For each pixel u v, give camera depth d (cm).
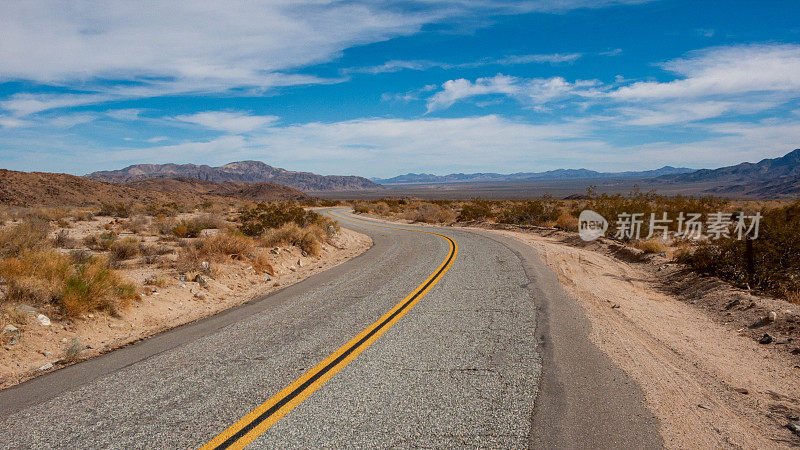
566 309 711
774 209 887
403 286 913
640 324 649
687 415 366
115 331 637
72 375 465
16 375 472
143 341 587
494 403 378
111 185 8050
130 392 413
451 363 473
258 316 692
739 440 329
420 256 1410
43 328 579
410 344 538
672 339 587
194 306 805
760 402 404
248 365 475
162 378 445
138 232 1828
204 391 411
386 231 2638
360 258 1457
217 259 1097
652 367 472
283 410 369
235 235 1256
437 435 327
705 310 759
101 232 1753
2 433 342
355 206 5619
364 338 562
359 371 453
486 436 325
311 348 528
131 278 875
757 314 664
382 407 373
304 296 841
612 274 1084
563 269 1112
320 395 397
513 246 1584
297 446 314
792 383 452
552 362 475
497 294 821
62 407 385
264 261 1195
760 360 521
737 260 875
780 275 780
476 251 1473
